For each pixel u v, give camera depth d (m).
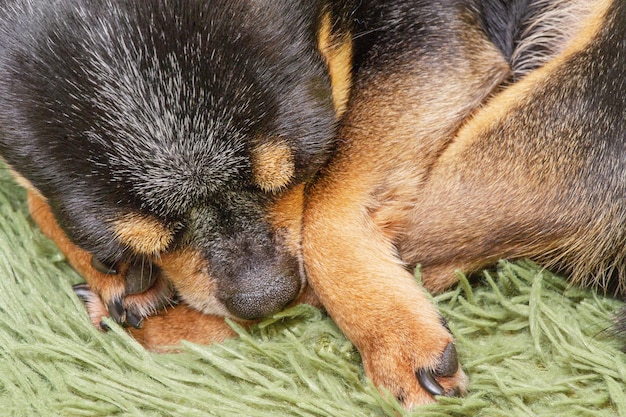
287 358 0.66
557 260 0.68
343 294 0.66
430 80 0.69
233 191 0.65
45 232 0.70
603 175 0.67
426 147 0.69
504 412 0.64
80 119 0.63
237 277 0.66
